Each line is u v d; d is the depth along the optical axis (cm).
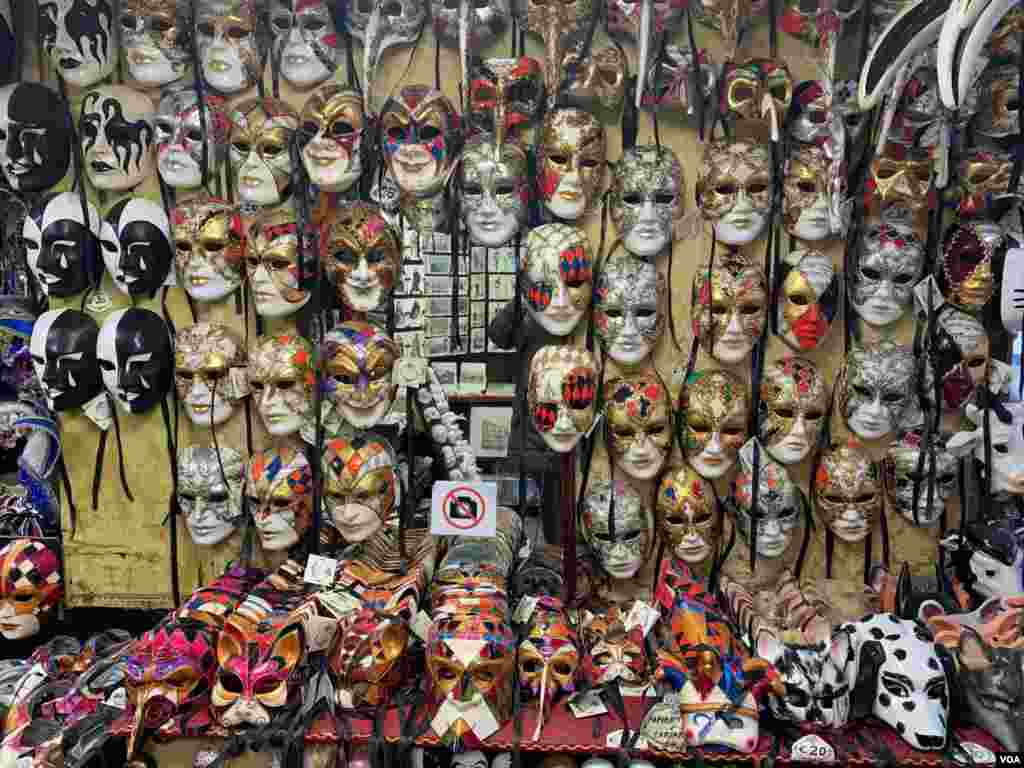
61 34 194
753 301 191
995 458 186
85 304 214
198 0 194
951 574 191
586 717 161
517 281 202
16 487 225
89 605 223
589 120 188
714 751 150
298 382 197
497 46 200
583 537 208
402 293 202
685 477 197
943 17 149
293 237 196
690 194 201
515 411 207
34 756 161
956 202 193
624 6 185
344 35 200
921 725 149
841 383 199
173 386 211
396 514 207
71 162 211
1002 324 189
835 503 195
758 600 191
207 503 206
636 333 192
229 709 156
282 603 177
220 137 202
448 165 192
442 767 159
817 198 189
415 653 176
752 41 198
